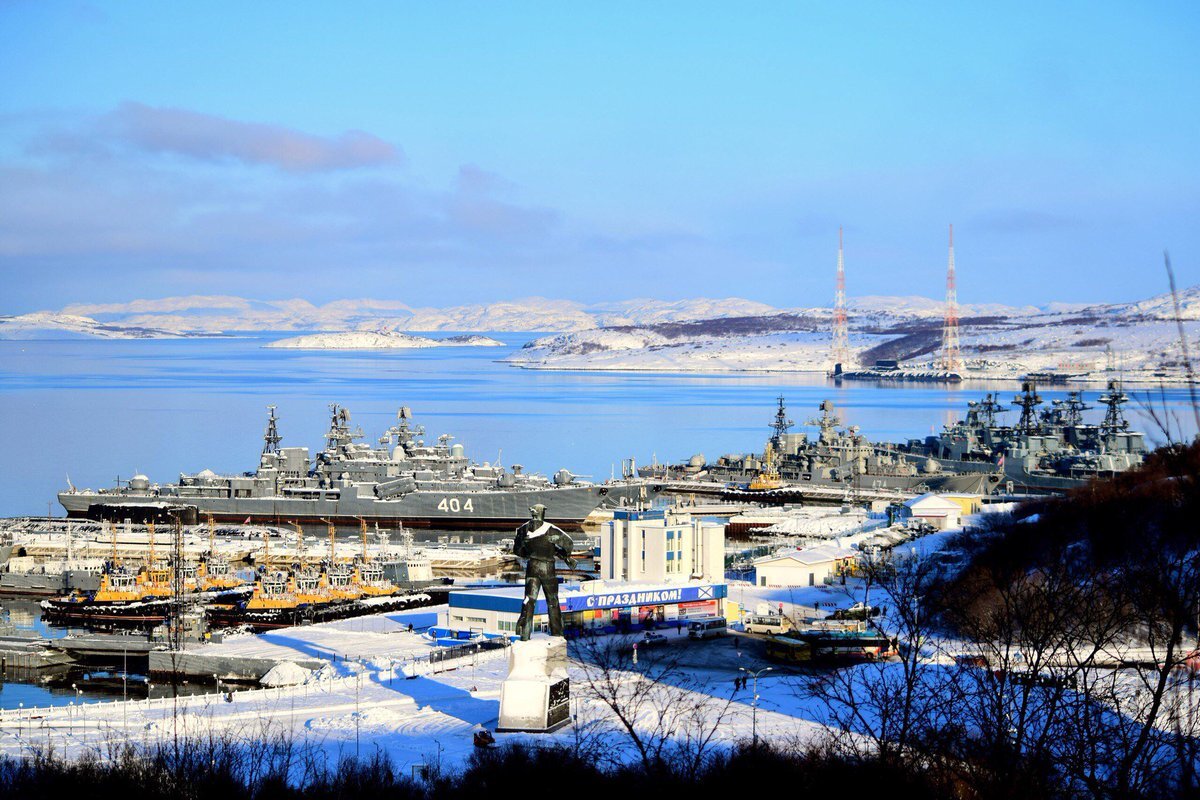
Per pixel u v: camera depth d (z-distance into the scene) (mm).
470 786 108750
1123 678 90375
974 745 70688
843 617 189000
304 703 159625
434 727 144500
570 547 146750
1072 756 63938
